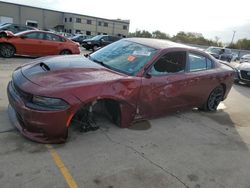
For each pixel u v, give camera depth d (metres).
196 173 3.32
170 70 4.55
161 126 4.68
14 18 57.22
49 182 2.78
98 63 4.34
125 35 75.12
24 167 2.97
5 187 2.62
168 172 3.25
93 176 2.97
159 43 4.81
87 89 3.42
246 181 3.30
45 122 3.21
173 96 4.61
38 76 3.52
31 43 11.24
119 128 4.24
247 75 10.23
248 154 4.07
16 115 3.63
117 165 3.24
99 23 68.81
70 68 3.77
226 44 67.06
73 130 3.97
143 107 4.20
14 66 8.95
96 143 3.69
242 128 5.24
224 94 6.07
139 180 3.01
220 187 3.10
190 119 5.31
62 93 3.24
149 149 3.76
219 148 4.14
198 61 5.20
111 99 3.72
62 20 65.81
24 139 3.54
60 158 3.22
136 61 4.28
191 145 4.10
